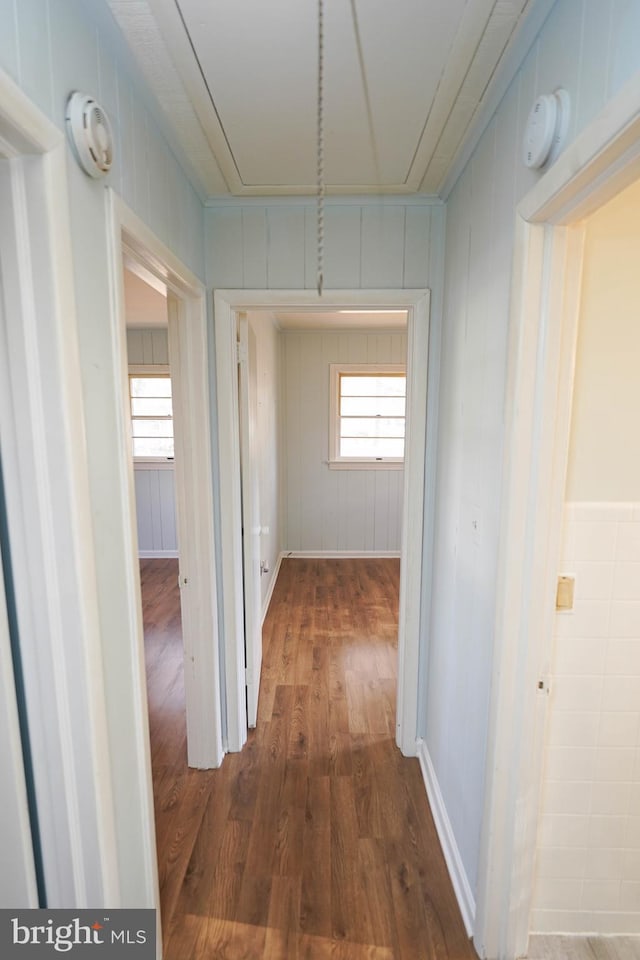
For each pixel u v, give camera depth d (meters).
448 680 1.67
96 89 0.94
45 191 0.76
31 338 0.79
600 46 0.75
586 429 1.18
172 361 1.77
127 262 1.30
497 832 1.25
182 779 1.96
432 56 1.08
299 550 5.03
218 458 1.91
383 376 4.83
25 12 0.71
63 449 0.82
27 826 0.90
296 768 2.02
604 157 0.75
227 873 1.55
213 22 0.97
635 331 1.15
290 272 1.80
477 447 1.37
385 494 4.95
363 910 1.43
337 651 3.04
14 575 0.84
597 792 1.32
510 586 1.15
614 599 1.24
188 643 1.93
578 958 1.31
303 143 1.43
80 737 0.90
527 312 1.05
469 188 1.46
